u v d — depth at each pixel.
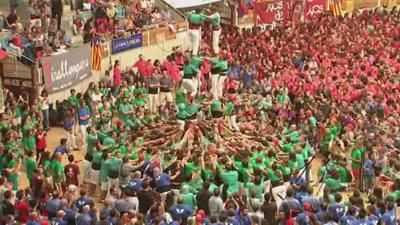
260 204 25.11
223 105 31.92
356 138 31.81
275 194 27.39
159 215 22.86
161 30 44.03
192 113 30.41
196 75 31.02
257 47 42.94
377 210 23.67
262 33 45.25
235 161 28.09
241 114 33.84
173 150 29.28
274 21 47.03
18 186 30.12
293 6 47.59
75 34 42.47
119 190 27.83
